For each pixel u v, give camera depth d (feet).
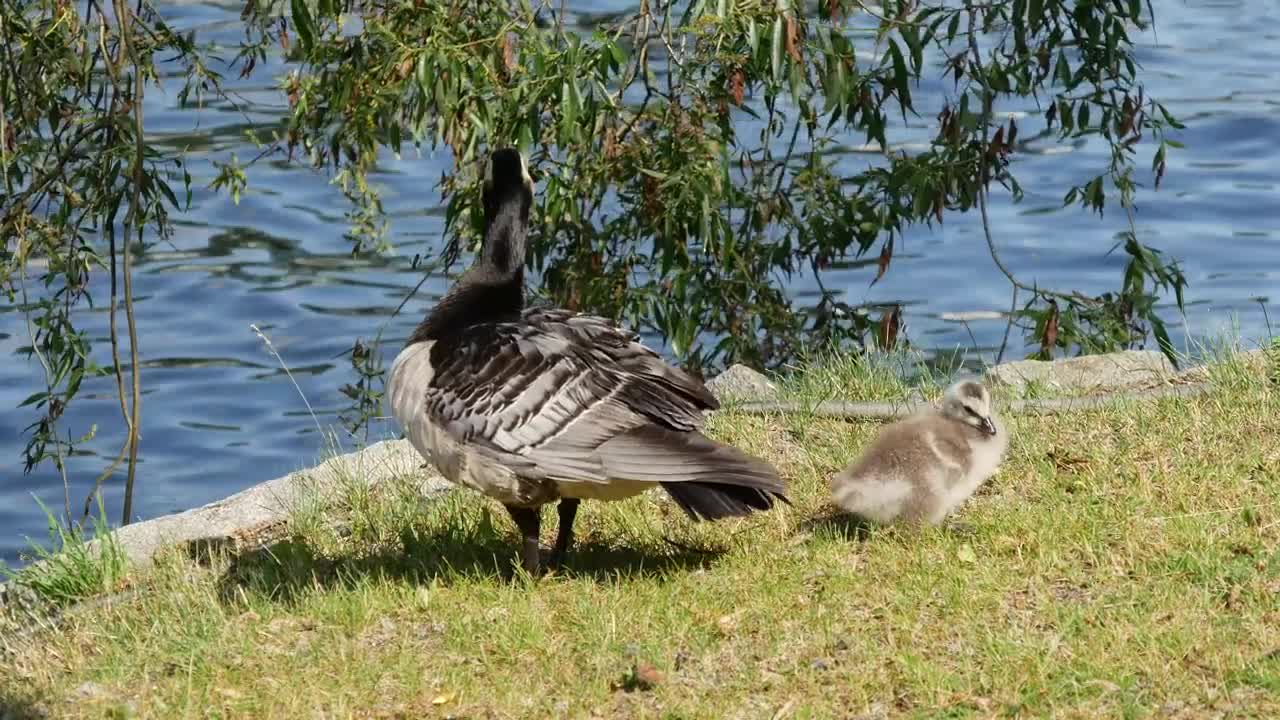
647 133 52.75
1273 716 26.14
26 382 72.84
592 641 30.14
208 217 93.86
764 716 27.27
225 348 77.41
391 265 87.76
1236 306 79.10
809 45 48.60
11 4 47.11
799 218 60.90
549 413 31.73
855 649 29.32
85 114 49.78
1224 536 32.89
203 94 108.37
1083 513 34.53
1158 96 111.96
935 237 92.32
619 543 36.17
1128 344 57.06
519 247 36.22
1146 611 29.94
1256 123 106.01
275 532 38.88
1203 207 94.22
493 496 32.60
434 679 29.22
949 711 27.02
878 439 35.12
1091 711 26.73
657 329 56.44
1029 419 41.34
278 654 30.71
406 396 32.99
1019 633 29.30
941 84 110.01
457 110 47.78
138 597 34.60
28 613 34.86
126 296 47.50
